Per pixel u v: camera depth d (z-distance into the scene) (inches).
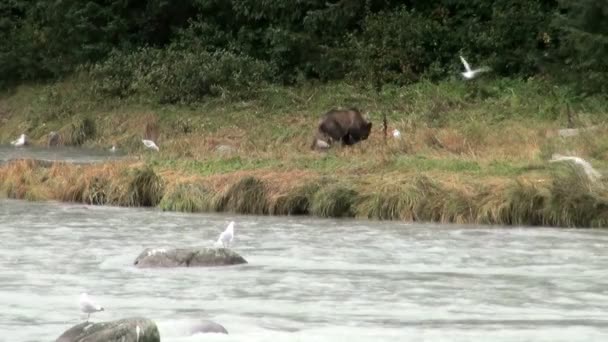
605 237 3085.6
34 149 5900.6
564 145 3843.5
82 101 6560.0
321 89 6013.8
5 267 2738.7
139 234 3221.0
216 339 2006.6
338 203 3523.6
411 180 3528.5
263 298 2384.4
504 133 4347.9
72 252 2942.9
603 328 2105.1
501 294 2413.9
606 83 4879.4
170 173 4005.9
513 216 3316.9
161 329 2052.2
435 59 5910.4
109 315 2237.9
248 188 3663.9
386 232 3208.7
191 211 3690.9
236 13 6550.2
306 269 2699.3
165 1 6840.6
